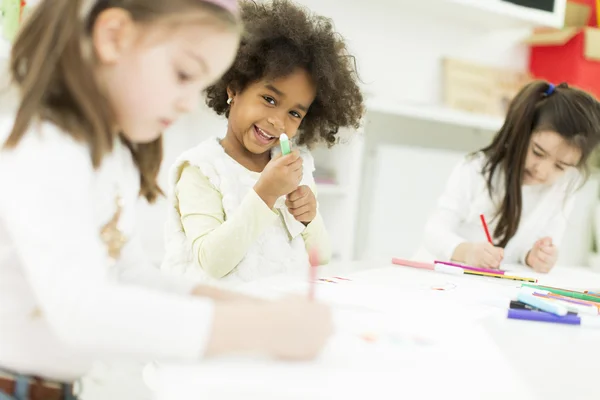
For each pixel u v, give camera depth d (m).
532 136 1.32
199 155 1.05
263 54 1.03
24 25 0.49
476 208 1.39
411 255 2.22
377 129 2.29
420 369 0.45
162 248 1.77
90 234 0.44
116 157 0.56
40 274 0.42
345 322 0.56
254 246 1.03
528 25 2.31
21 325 0.50
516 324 0.65
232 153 1.09
